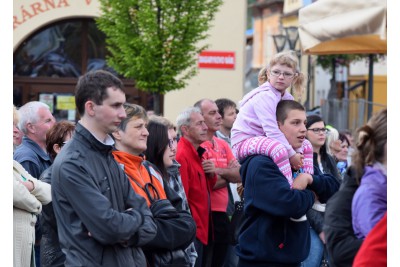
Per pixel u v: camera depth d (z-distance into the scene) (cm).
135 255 566
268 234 630
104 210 531
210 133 948
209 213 889
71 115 1984
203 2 1410
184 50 1411
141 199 573
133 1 1380
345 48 1413
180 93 1922
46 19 1925
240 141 670
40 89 1977
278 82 664
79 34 1973
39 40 1969
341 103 1884
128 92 1962
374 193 476
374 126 488
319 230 772
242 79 1928
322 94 3519
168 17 1397
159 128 766
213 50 1919
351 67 3406
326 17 1139
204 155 936
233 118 1041
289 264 635
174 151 806
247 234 638
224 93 1927
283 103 654
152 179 679
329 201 511
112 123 557
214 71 1922
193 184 860
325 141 870
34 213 682
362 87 3309
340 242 495
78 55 1975
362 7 1041
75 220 539
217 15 1912
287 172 633
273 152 631
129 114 667
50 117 833
